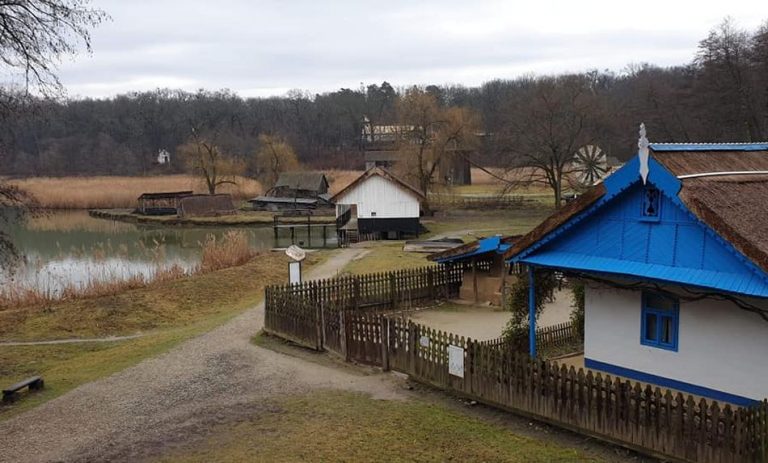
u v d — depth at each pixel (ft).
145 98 512.63
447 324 78.54
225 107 512.63
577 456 37.58
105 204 308.19
